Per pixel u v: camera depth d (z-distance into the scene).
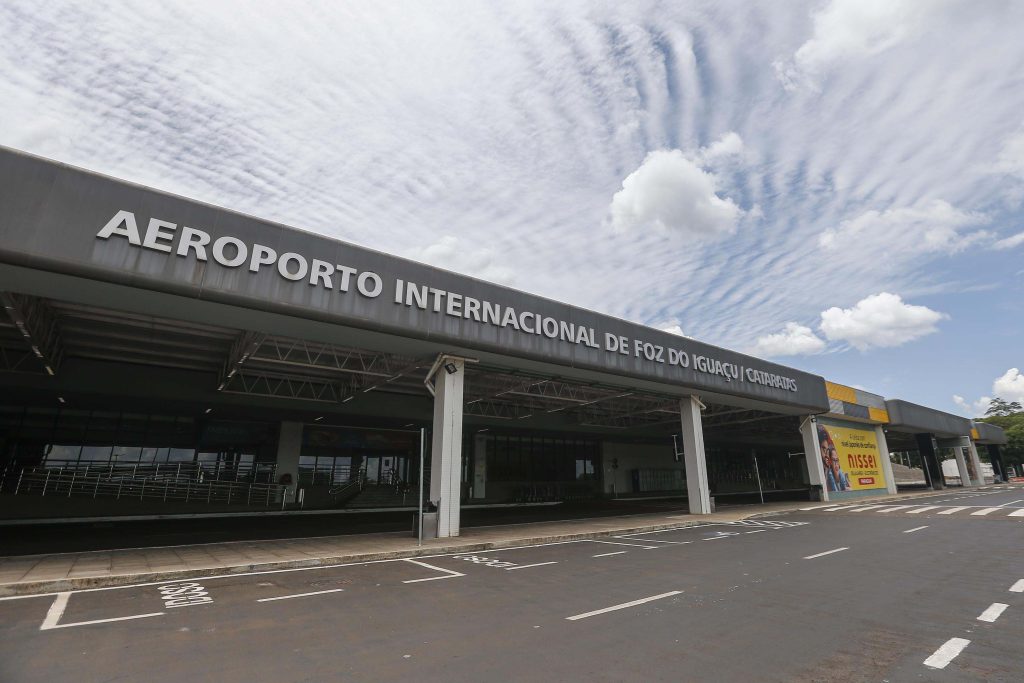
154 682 4.95
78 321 16.41
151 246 11.24
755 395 28.30
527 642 6.13
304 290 13.19
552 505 36.53
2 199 9.96
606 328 20.95
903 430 48.19
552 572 10.68
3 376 19.58
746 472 62.75
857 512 25.50
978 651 5.76
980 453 105.25
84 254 10.52
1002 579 9.45
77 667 5.31
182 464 27.25
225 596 8.48
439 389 17.17
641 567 11.20
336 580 9.86
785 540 15.53
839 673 5.16
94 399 22.22
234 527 19.89
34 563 10.95
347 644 6.06
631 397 28.77
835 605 7.79
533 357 17.98
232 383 23.53
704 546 14.45
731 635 6.36
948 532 16.53
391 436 34.38
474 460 38.00
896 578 9.70
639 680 5.01
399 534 16.97
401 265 15.17
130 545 14.28
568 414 36.31
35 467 23.69
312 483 30.83
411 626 6.78
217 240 12.12
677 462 52.91
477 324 16.61
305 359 20.47
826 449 36.06
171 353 20.19
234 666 5.35
